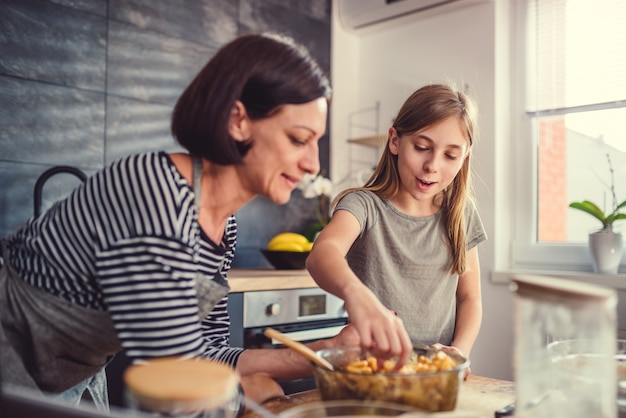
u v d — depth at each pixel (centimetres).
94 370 92
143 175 73
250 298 195
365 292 84
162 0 225
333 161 279
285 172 76
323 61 279
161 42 224
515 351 60
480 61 240
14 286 83
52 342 83
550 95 231
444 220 136
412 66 265
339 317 227
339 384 66
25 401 47
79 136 200
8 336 83
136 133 216
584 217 223
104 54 208
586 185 223
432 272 132
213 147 73
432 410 65
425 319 131
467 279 141
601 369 56
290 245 221
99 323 82
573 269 222
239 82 71
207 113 72
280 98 71
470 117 123
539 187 235
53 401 48
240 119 73
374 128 281
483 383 97
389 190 134
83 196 76
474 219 141
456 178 134
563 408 58
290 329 209
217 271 88
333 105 280
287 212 265
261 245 254
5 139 183
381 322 76
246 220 249
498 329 226
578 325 55
